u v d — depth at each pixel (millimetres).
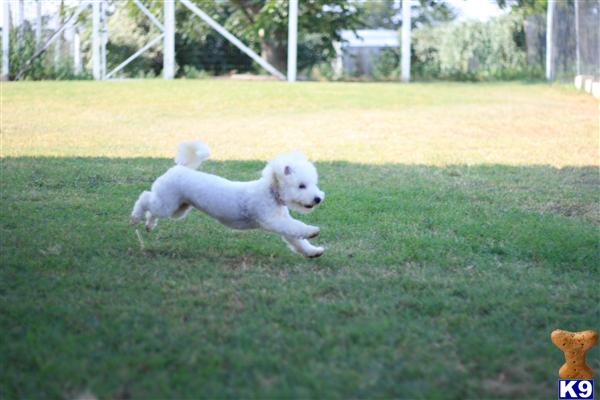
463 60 20562
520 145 10438
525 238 5852
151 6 20984
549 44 19297
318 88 16188
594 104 14367
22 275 4832
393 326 4035
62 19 19062
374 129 11711
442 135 11219
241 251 5480
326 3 20250
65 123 11977
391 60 20641
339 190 7504
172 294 4535
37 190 7336
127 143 10375
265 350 3727
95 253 5371
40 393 3311
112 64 21062
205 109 13586
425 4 20375
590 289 4781
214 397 3271
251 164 8766
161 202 5273
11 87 15578
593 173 8547
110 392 3311
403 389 3373
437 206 6887
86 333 3908
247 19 21359
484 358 3707
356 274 4973
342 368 3564
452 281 4844
